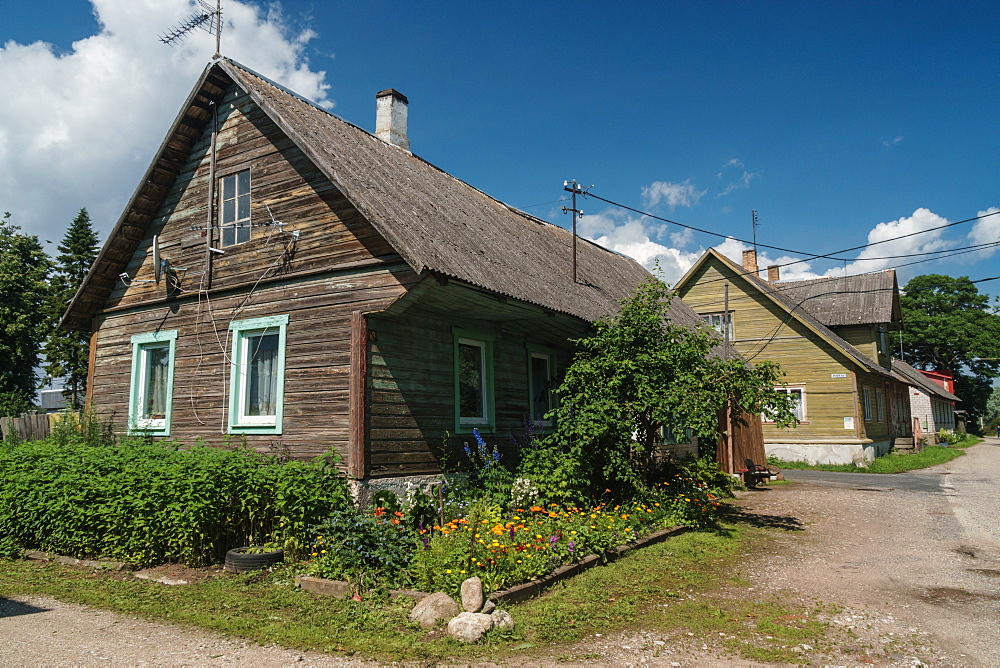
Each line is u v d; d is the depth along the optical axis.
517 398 12.64
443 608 6.12
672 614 6.51
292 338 10.26
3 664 5.17
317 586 7.00
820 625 6.21
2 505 9.27
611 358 11.00
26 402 32.47
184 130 12.02
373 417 9.37
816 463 25.27
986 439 57.91
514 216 18.08
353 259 9.84
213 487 7.89
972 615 6.60
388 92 15.81
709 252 28.17
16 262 35.16
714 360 11.61
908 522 12.20
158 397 12.22
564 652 5.47
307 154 9.84
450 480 10.32
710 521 11.62
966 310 58.72
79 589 7.25
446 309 10.77
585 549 8.30
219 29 11.71
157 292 12.36
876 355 29.11
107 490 8.34
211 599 6.76
